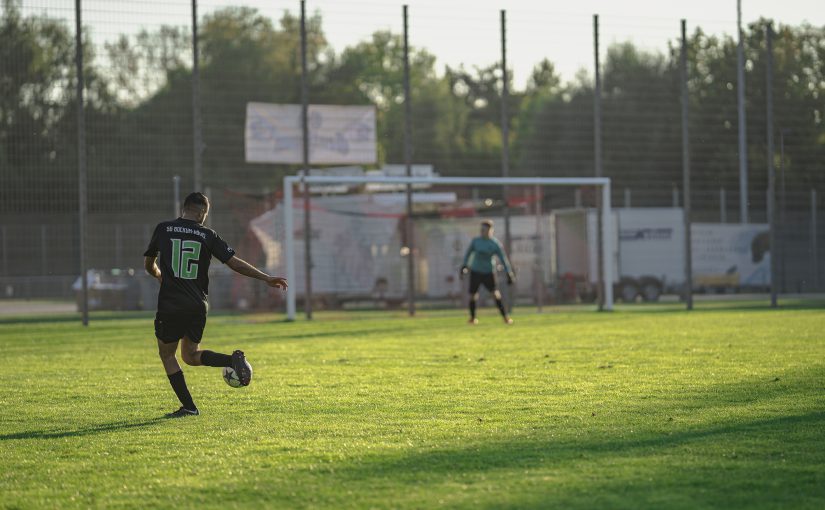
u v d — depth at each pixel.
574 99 45.28
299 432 10.63
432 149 45.09
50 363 19.41
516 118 45.44
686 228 38.94
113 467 9.03
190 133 35.94
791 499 7.46
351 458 9.16
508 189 41.12
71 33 34.22
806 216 45.06
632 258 49.25
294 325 32.06
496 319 34.03
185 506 7.55
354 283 40.94
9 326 33.16
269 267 39.94
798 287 45.16
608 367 16.67
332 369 17.30
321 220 40.59
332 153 35.91
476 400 12.91
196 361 12.50
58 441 10.44
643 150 44.47
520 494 7.66
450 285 43.09
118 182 35.06
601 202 39.59
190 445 10.02
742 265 50.94
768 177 40.50
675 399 12.67
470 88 46.31
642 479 8.10
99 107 34.62
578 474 8.31
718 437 9.88
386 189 42.56
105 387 15.25
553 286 43.38
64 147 34.38
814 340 21.72
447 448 9.53
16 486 8.34
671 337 23.33
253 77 37.75
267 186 41.25
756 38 43.53
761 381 14.40
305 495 7.77
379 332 27.66
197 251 12.38
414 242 42.41
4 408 12.98
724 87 44.00
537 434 10.22
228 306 40.62
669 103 44.47
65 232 40.25
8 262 40.38
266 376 16.28
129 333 28.97
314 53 41.22
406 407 12.39
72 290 49.69
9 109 33.78
